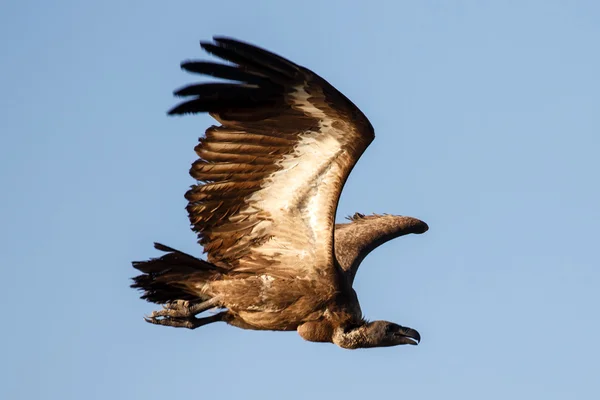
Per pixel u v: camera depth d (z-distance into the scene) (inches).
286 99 555.2
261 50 540.7
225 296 610.2
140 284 611.2
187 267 608.7
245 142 571.5
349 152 569.3
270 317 611.8
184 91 545.0
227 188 585.3
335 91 546.6
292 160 577.0
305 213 589.9
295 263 603.2
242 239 602.9
